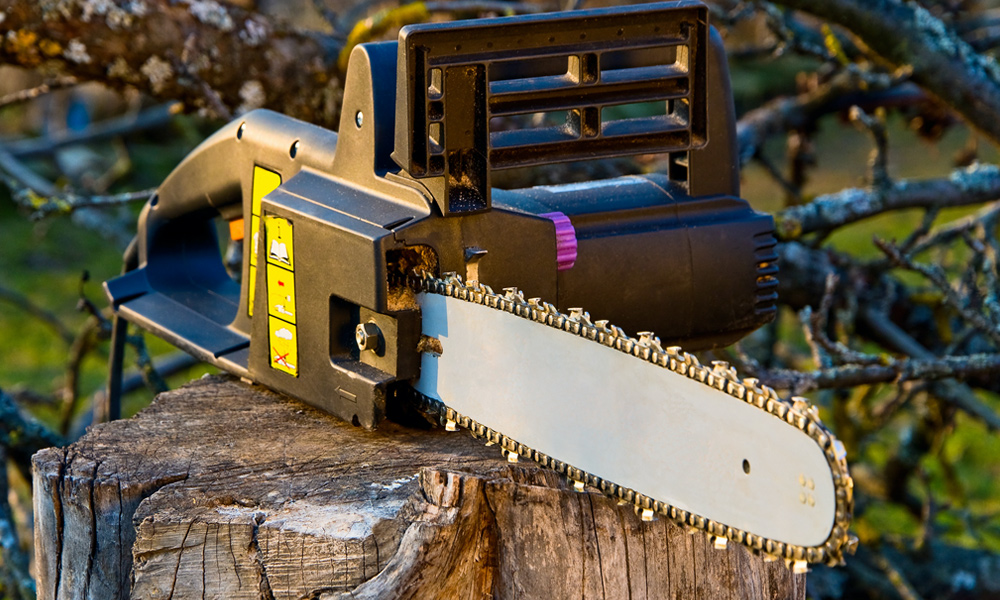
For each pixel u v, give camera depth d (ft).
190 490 5.26
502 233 5.46
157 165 31.63
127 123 17.34
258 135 6.56
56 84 9.58
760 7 10.12
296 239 5.76
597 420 4.80
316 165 6.03
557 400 4.93
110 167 30.63
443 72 5.05
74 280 29.45
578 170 10.73
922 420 13.26
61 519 5.49
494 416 5.22
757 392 4.08
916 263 8.84
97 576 5.43
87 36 8.59
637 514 5.17
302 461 5.61
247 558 4.99
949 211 30.55
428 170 5.14
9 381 22.88
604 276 5.90
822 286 10.77
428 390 5.57
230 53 9.26
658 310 6.12
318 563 4.94
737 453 4.24
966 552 12.66
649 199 6.18
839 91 11.89
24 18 8.34
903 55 9.48
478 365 5.21
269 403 6.46
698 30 5.58
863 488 13.88
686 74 5.65
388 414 6.16
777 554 4.13
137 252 8.33
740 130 11.98
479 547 5.27
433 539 4.82
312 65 9.76
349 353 5.77
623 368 4.64
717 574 5.35
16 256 30.76
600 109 5.51
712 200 6.28
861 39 9.61
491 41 5.10
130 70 8.94
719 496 4.35
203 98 9.45
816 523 3.91
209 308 7.57
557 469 5.03
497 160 5.39
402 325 5.41
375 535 4.91
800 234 9.87
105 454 5.69
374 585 4.77
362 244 5.22
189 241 8.11
